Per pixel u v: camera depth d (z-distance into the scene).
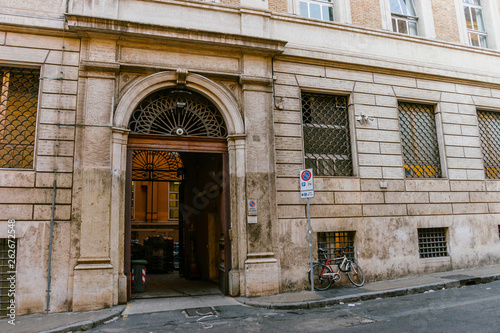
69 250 7.45
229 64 9.16
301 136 9.53
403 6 12.20
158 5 8.93
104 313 6.92
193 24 9.12
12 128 7.89
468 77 11.82
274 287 8.45
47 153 7.65
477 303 7.02
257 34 9.52
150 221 20.48
